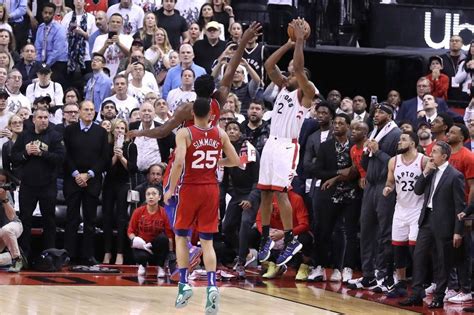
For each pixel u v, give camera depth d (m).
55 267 19.25
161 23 24.81
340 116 19.09
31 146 19.67
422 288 16.83
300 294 17.42
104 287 17.27
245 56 23.36
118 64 24.02
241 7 25.39
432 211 16.75
